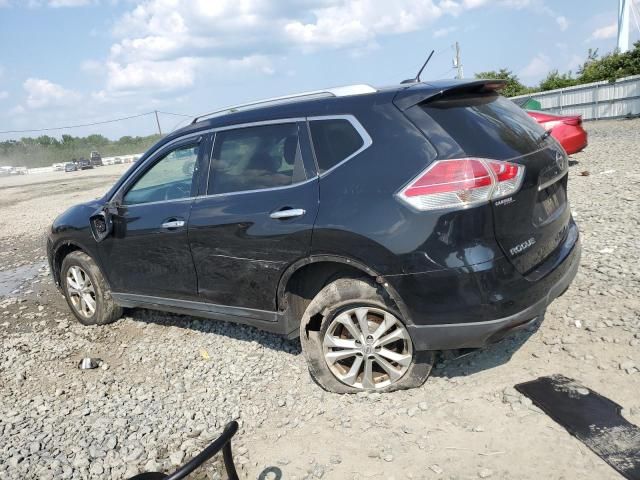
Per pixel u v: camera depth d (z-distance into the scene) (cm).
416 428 313
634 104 2177
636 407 297
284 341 457
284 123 373
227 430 223
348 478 283
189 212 415
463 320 309
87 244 512
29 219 1487
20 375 451
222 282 404
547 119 999
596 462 263
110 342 507
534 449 279
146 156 469
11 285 764
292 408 356
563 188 378
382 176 321
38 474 315
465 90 342
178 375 425
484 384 345
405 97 332
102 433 349
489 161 303
